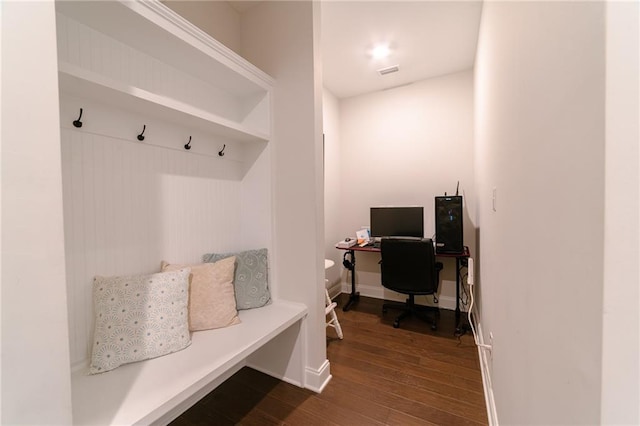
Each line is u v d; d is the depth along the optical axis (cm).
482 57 202
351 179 364
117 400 95
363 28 220
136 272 136
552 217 67
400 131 332
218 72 158
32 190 67
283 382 180
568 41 57
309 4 170
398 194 336
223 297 154
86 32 117
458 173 303
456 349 220
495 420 135
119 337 115
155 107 127
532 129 82
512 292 108
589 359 48
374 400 162
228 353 125
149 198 142
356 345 227
